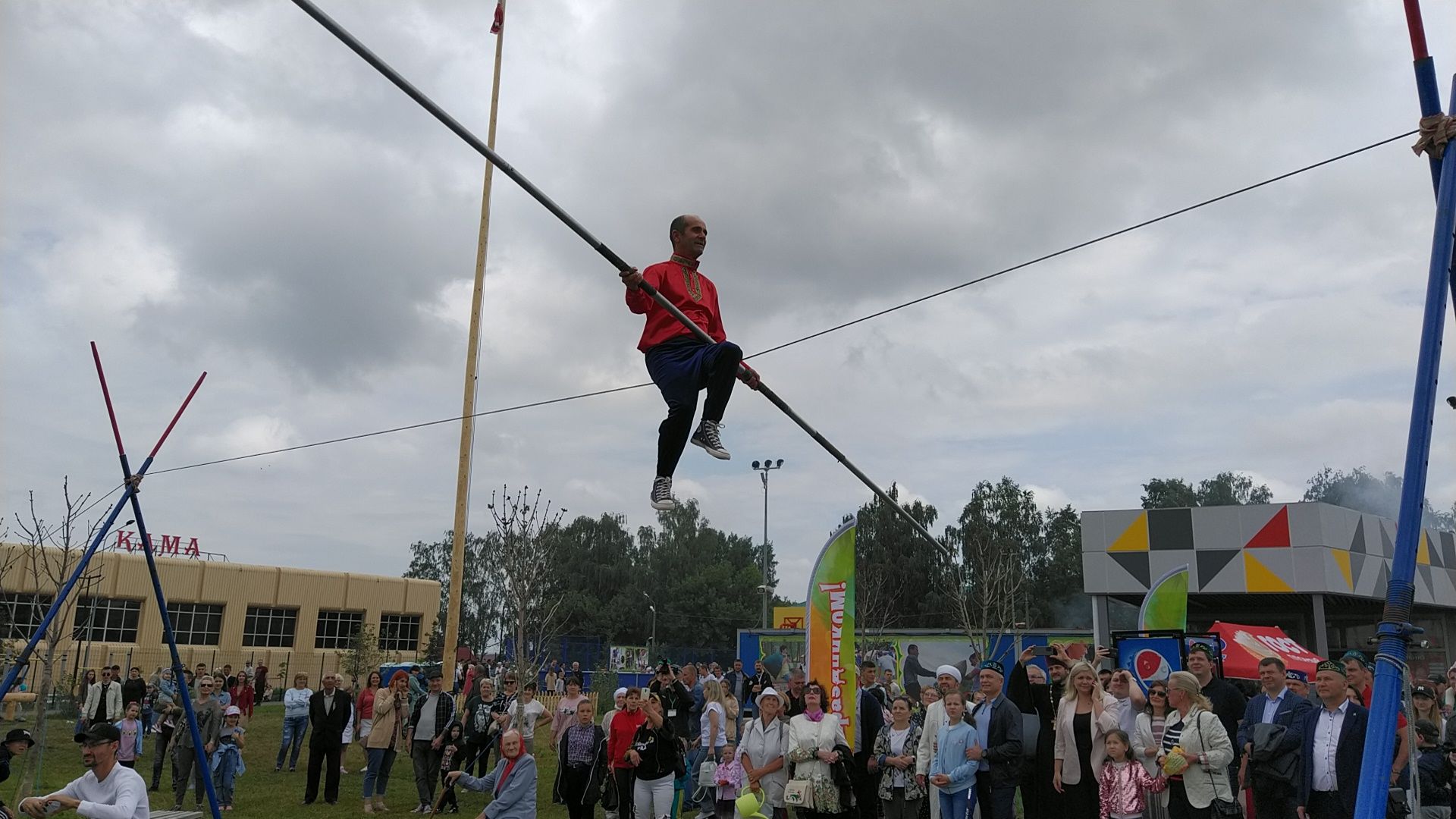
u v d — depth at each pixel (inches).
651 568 3415.4
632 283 219.5
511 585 960.3
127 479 384.5
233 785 615.8
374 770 613.6
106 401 385.4
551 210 208.2
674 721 570.9
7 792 657.0
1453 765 348.2
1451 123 175.6
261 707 1413.6
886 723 510.6
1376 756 140.0
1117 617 2395.4
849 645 493.0
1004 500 2837.1
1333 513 1157.1
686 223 248.1
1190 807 345.7
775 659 879.7
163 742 707.4
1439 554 1360.7
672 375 235.6
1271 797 349.7
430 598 2260.1
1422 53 181.9
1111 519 1218.0
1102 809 368.8
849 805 416.5
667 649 1883.6
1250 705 383.9
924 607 2417.6
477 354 898.1
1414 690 384.8
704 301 247.3
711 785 525.7
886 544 2503.7
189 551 1978.3
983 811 397.4
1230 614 1444.4
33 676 1230.3
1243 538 1161.4
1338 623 1498.5
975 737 401.1
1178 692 357.1
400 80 189.3
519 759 409.4
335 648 2100.1
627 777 478.0
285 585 2027.6
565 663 1793.8
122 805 302.4
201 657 1872.5
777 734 448.5
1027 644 1122.0
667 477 234.2
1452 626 1414.9
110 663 1749.5
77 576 370.9
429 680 622.5
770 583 3673.7
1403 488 151.8
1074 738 384.8
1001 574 1562.5
